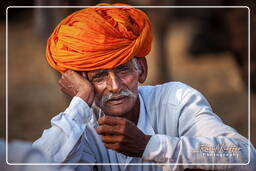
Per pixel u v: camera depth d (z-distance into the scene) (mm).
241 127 13898
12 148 2436
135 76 4566
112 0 12750
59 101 16984
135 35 4484
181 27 26109
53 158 4273
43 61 22500
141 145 4152
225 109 15305
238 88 17312
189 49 22969
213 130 4535
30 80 19719
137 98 4883
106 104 4562
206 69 20641
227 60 21922
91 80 4547
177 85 4988
